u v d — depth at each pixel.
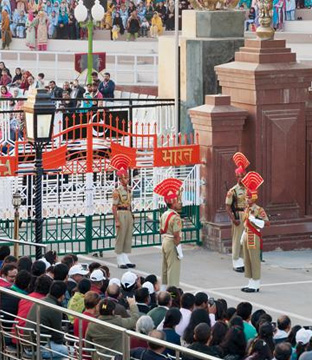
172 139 57.28
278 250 53.91
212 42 57.22
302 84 54.06
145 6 92.12
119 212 50.03
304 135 54.69
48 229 52.88
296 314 44.12
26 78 77.12
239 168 49.78
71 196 51.25
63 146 51.28
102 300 32.75
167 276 46.78
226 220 53.28
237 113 52.97
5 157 50.47
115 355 29.98
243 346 32.19
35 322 32.22
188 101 57.50
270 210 54.09
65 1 93.06
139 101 63.19
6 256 40.75
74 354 31.88
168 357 29.89
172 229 46.47
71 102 67.44
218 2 58.50
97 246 51.75
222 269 50.28
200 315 33.56
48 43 93.00
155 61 78.62
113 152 52.19
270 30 53.56
